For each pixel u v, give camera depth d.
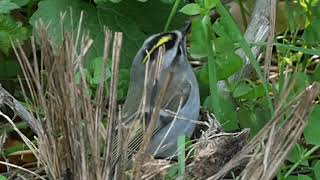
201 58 11.20
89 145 8.28
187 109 10.73
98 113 8.30
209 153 9.10
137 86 10.49
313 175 9.96
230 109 10.38
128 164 8.76
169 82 8.67
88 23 11.89
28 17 12.43
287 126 7.94
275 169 7.98
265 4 11.72
